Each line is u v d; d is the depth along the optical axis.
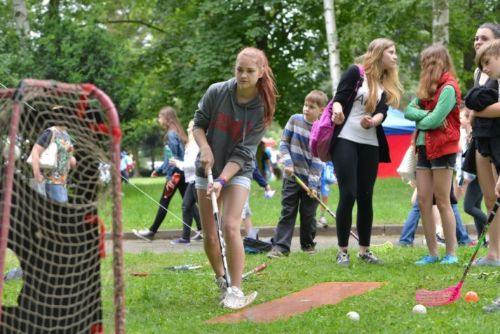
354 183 8.52
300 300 6.84
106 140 4.37
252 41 27.55
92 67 23.19
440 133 8.39
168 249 11.98
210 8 26.36
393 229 13.97
